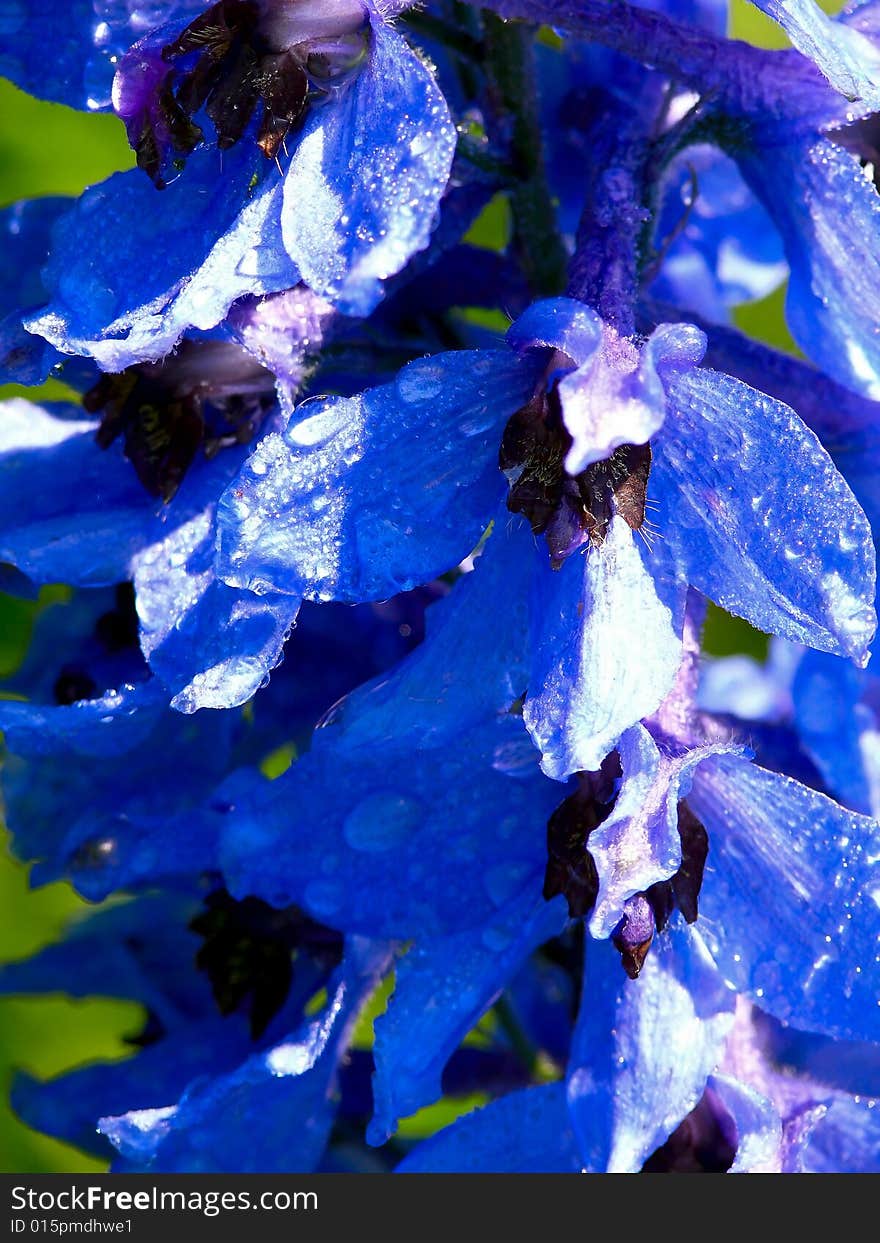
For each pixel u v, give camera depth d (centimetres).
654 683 21
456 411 21
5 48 22
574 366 21
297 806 23
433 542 21
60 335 21
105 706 23
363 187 21
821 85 22
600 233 22
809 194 23
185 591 22
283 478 21
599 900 21
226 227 22
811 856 22
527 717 21
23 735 23
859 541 20
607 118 23
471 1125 23
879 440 23
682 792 21
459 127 23
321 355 23
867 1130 23
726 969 22
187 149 22
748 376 23
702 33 22
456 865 23
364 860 23
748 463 21
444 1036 23
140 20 22
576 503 21
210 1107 23
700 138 23
